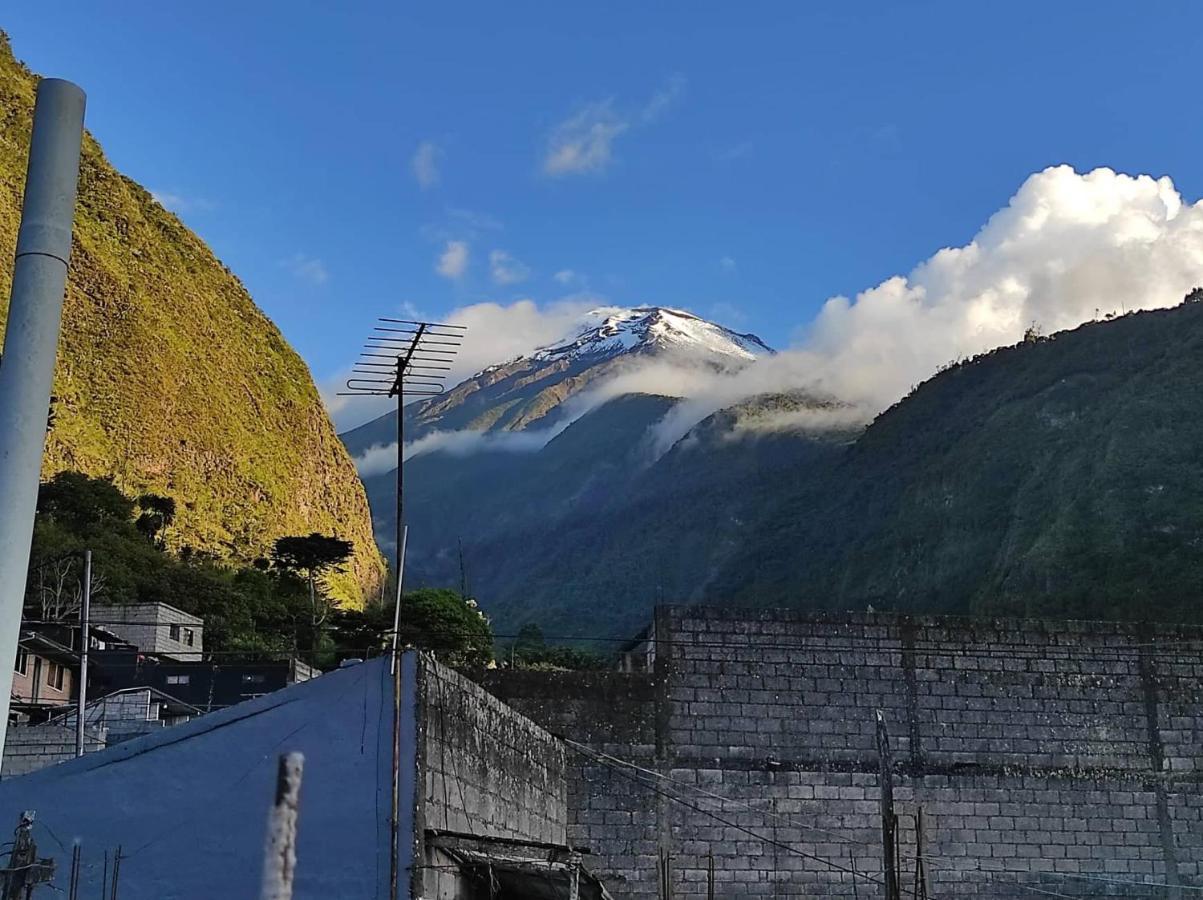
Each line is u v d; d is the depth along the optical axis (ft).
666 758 88.89
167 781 58.75
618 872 86.33
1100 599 276.21
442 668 62.39
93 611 206.28
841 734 90.99
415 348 67.15
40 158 45.60
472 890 62.44
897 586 361.71
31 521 43.27
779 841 88.28
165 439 530.68
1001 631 94.32
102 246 581.53
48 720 128.88
